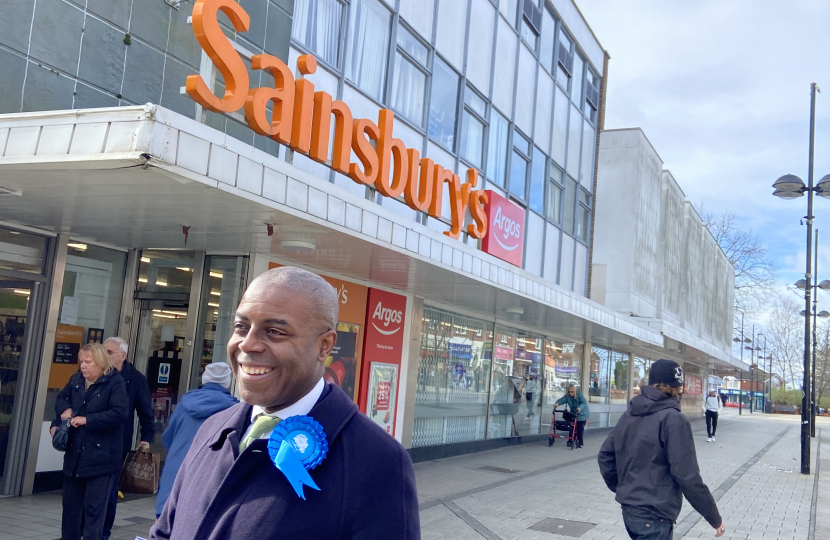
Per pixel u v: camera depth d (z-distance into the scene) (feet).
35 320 24.58
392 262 27.68
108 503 18.40
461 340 44.78
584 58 62.59
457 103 42.47
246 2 26.96
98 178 16.90
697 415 126.41
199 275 28.30
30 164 15.90
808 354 46.80
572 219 60.59
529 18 51.70
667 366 14.14
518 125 49.96
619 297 75.97
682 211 101.96
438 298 39.55
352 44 33.32
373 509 5.34
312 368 5.78
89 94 22.12
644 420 13.96
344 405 5.76
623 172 77.92
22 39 20.31
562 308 40.93
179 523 5.76
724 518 29.04
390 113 27.68
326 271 31.68
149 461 23.22
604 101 66.18
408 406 38.37
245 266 27.89
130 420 18.98
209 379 14.48
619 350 79.92
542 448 52.75
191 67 25.64
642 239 79.41
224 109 20.06
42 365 24.50
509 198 48.70
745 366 127.44
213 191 17.28
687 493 13.26
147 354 28.81
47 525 20.80
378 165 26.86
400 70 37.24
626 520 13.84
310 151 23.68
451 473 37.35
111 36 22.80
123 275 28.63
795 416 186.19
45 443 24.81
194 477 5.96
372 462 5.48
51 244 24.97
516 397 53.26
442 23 40.75
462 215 33.09
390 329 36.45
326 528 5.17
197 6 19.94
